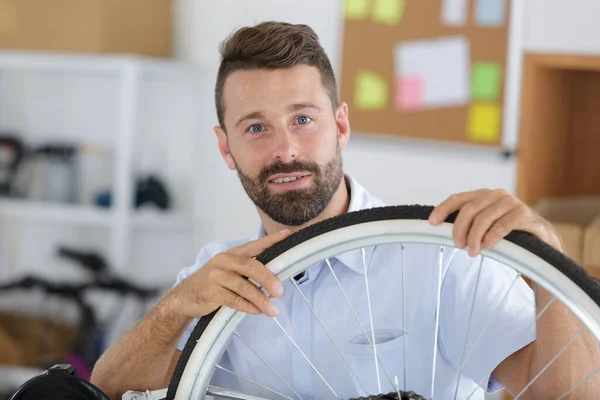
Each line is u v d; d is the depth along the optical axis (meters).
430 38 3.26
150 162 3.94
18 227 4.19
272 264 1.20
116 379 1.45
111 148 3.98
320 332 1.47
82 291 3.41
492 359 1.37
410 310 1.44
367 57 3.36
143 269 3.99
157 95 3.93
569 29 3.03
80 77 4.03
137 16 3.70
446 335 1.44
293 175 1.42
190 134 3.86
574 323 1.22
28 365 3.43
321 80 1.44
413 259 1.45
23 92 4.12
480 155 3.21
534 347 1.33
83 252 3.61
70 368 1.20
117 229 3.57
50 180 3.85
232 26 3.73
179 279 1.69
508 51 3.14
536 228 1.11
